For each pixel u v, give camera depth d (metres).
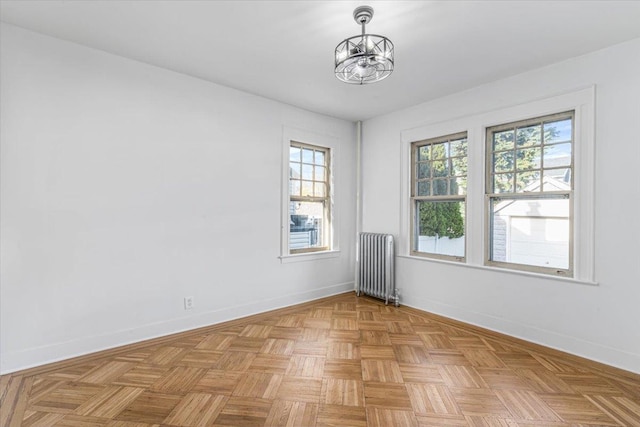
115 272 2.63
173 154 2.93
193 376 2.20
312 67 2.84
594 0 1.90
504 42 2.38
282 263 3.75
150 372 2.25
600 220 2.46
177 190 2.96
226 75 3.02
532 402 1.93
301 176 4.04
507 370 2.31
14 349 2.22
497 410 1.85
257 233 3.52
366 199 4.43
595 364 2.40
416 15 2.06
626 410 1.86
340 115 4.20
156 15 2.10
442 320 3.35
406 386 2.10
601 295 2.45
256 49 2.54
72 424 1.71
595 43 2.38
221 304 3.25
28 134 2.27
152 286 2.82
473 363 2.42
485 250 3.19
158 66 2.84
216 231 3.21
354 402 1.92
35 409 1.82
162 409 1.84
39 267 2.31
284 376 2.21
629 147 2.33
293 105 3.83
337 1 1.94
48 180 2.34
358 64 1.97
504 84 3.03
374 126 4.30
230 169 3.31
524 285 2.88
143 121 2.77
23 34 2.26
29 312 2.28
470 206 3.29
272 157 3.65
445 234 3.61
